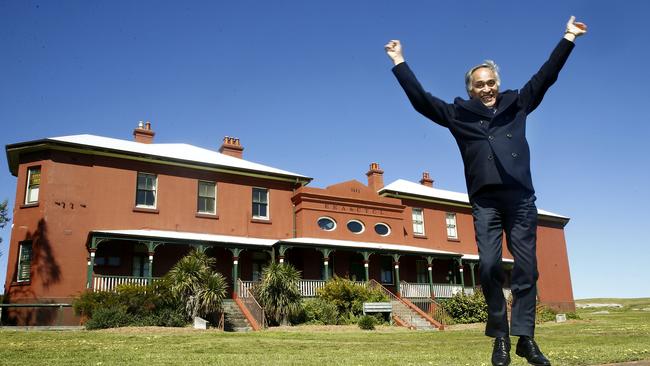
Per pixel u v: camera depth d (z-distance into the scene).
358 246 25.48
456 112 3.22
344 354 9.06
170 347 10.36
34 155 21.95
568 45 3.06
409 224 31.73
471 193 3.19
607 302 66.50
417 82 3.26
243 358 7.99
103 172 22.81
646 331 16.16
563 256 38.50
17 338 12.40
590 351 8.42
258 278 25.47
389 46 3.38
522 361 6.18
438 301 27.45
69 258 21.02
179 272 19.09
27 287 20.20
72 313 20.00
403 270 30.14
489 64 3.27
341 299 22.89
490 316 3.11
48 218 20.98
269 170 27.72
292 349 10.31
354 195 28.73
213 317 19.98
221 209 25.59
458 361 7.37
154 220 23.62
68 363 7.18
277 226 27.00
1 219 25.70
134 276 21.72
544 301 35.91
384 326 21.38
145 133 27.64
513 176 2.97
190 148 28.17
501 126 3.09
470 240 34.25
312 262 26.52
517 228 3.03
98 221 22.12
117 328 16.19
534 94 3.14
